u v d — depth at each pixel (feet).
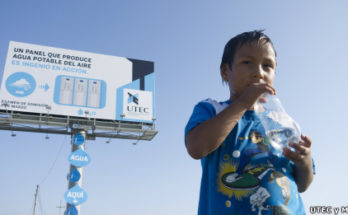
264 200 3.93
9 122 44.70
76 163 44.75
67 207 42.22
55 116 47.39
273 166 4.27
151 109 52.31
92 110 49.11
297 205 4.11
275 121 4.45
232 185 4.09
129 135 50.88
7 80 46.75
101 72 51.98
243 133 4.53
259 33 4.92
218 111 4.61
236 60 4.89
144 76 54.29
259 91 3.92
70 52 51.44
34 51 49.62
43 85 48.16
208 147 3.94
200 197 4.42
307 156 4.31
